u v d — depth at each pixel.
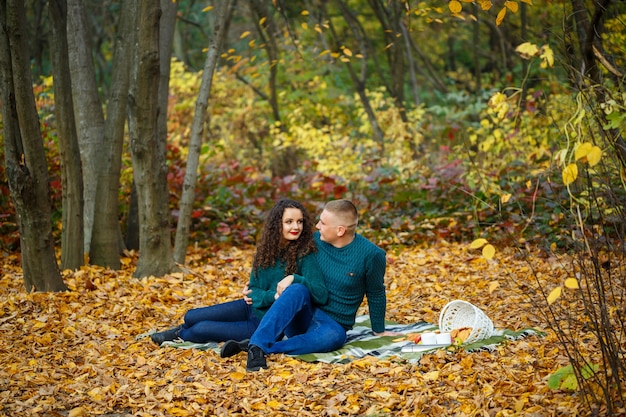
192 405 4.04
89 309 6.36
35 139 6.60
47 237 6.82
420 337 5.04
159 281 7.52
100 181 8.10
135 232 9.17
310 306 5.09
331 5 20.14
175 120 16.16
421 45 22.02
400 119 14.70
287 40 16.05
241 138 16.89
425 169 11.89
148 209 7.75
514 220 8.95
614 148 3.67
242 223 10.62
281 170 17.41
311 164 13.14
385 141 14.22
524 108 11.23
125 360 4.98
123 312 6.39
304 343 4.88
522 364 4.39
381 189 11.54
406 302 6.71
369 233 10.05
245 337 5.21
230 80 16.33
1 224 9.12
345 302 5.16
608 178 3.69
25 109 6.45
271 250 5.14
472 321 5.17
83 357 5.03
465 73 21.64
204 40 25.31
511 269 7.73
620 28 7.31
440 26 19.94
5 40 6.27
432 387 4.12
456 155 11.84
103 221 8.11
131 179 10.07
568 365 4.10
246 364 4.66
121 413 4.02
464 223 9.89
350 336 5.34
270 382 4.36
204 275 7.99
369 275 5.18
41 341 5.41
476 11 16.05
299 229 5.14
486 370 4.32
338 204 5.12
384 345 5.02
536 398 3.76
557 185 9.04
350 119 16.50
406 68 22.02
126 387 4.34
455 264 8.21
